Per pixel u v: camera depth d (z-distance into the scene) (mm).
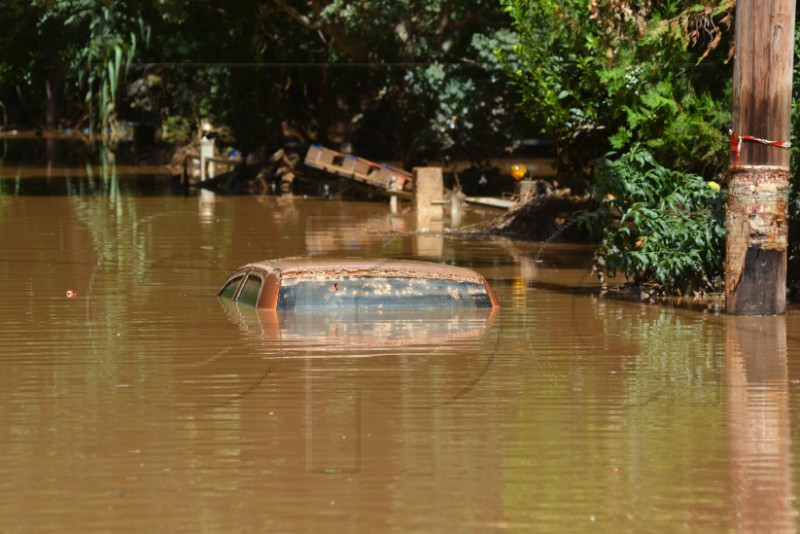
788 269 21438
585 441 11141
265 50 55594
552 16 27062
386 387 13250
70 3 51562
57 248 28469
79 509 9242
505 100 50281
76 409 12281
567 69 28406
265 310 18359
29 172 62188
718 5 23531
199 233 32688
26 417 11961
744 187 19047
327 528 8852
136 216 37938
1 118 100688
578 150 30781
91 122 87062
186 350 15336
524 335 16703
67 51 55219
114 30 54438
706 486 9828
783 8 18922
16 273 23641
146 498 9492
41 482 9883
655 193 21906
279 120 56594
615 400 12766
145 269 24406
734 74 19281
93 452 10727
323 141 58531
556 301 20188
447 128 51188
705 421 11883
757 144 18953
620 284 22406
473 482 9898
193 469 10227
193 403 12500
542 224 32500
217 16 53188
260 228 34469
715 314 18969
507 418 11961
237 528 8852
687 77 25125
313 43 56031
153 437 11203
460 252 28703
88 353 15234
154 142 80125
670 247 21203
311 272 18422
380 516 9102
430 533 8773
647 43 24312
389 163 65438
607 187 21484
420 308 18484
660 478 10031
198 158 60344
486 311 18719
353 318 17734
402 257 27469
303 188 51531
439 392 13023
